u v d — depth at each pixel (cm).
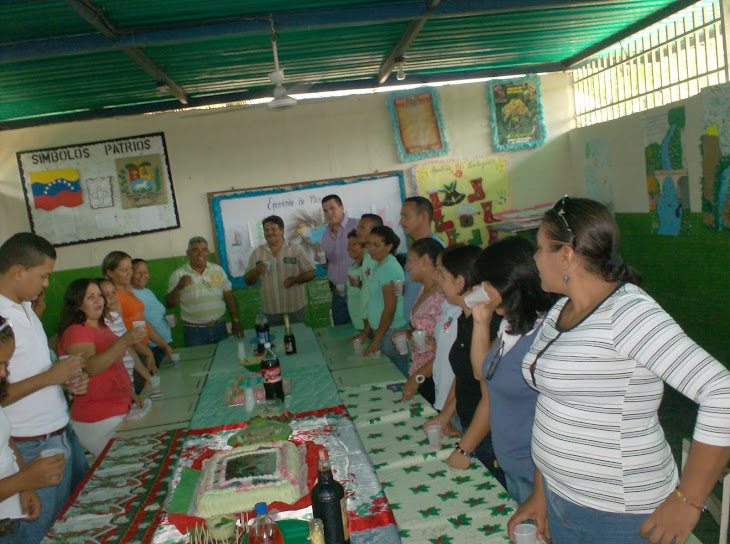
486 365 196
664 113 537
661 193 556
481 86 688
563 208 146
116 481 222
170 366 402
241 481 191
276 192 673
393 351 376
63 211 658
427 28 492
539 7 427
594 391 141
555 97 701
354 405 277
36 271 258
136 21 400
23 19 376
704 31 486
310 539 158
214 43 469
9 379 254
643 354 132
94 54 457
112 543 178
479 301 194
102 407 298
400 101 680
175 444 254
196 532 170
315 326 689
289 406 284
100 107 639
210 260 675
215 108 665
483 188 696
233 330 501
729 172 459
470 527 169
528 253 188
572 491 150
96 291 307
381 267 379
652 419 141
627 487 142
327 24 421
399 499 188
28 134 650
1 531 201
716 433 122
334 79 645
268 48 502
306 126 677
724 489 221
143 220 667
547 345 153
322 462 165
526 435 193
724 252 481
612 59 621
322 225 681
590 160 677
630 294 140
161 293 673
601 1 423
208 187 671
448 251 241
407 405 270
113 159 659
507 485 211
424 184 689
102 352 289
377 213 688
